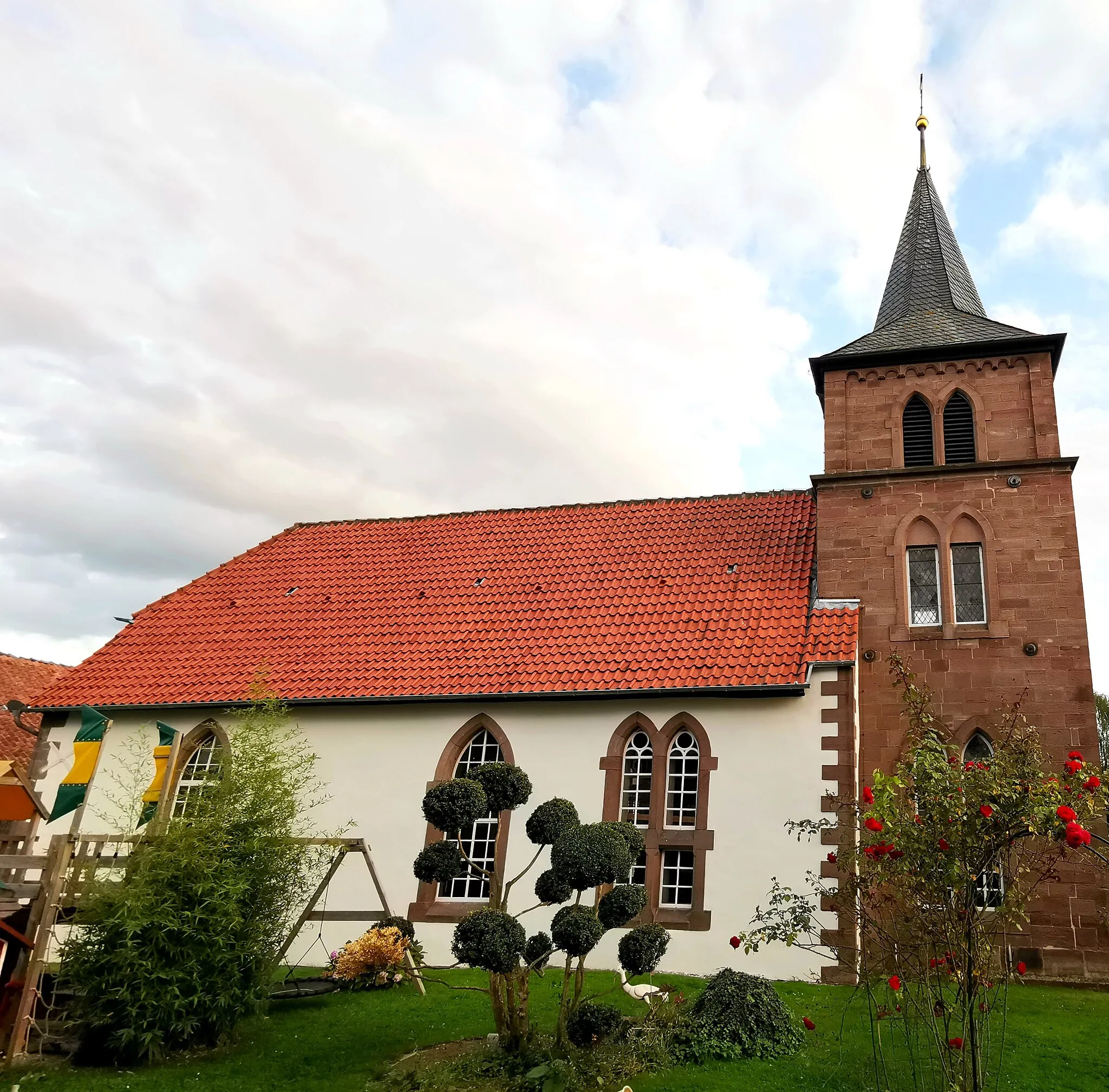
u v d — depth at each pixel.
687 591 22.84
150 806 15.70
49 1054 13.48
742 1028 12.59
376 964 16.95
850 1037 13.06
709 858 18.81
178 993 13.07
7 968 13.84
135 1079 12.49
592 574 24.55
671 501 27.36
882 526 21.81
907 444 22.80
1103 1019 14.48
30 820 23.23
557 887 11.67
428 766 21.27
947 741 18.78
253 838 14.62
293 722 22.48
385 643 23.67
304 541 30.00
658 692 19.91
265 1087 12.34
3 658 32.81
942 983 10.20
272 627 25.53
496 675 21.45
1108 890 17.55
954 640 20.38
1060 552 20.36
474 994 16.47
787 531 24.27
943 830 9.84
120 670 25.00
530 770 20.52
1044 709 19.39
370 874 20.72
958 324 23.77
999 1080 11.29
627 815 19.88
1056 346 22.22
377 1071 12.55
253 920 14.23
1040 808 9.47
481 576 25.72
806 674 19.19
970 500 21.41
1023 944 17.73
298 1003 16.22
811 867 18.12
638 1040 12.43
